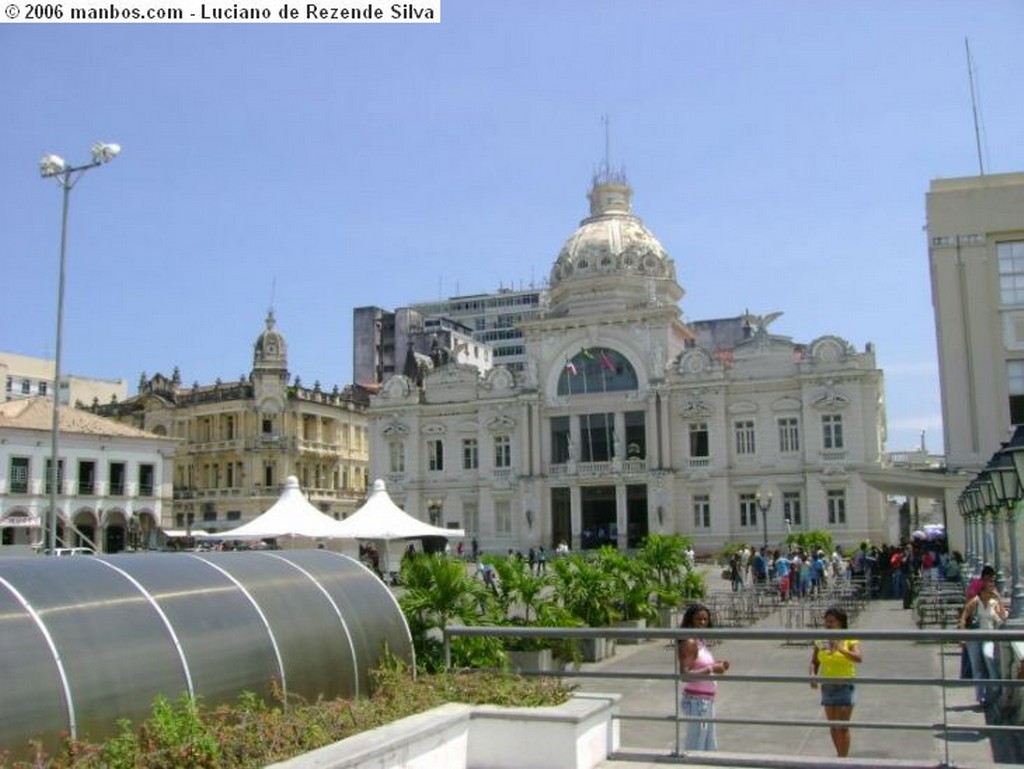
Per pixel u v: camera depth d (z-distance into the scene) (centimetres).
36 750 727
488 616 1811
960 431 3912
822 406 6831
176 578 975
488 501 7744
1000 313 3906
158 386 8956
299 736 862
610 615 2334
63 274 3756
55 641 804
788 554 4991
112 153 3641
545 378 7656
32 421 6134
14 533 6012
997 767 935
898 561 4153
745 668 2081
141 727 785
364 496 9269
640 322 7388
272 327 8512
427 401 8069
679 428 7244
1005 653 1367
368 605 1170
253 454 8281
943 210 4000
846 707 1179
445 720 938
